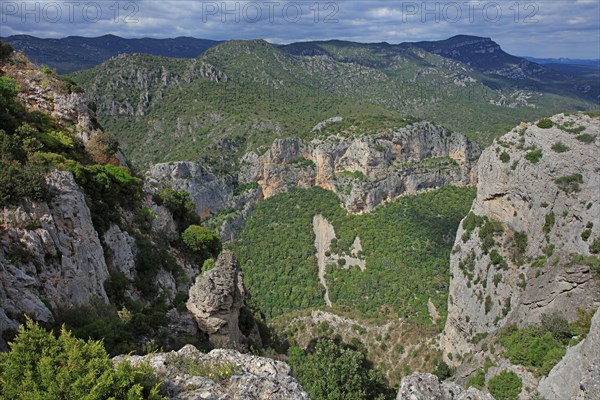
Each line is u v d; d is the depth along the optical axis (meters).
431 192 130.50
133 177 40.69
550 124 48.53
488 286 49.97
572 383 28.30
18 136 28.97
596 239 39.56
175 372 15.44
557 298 39.72
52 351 12.36
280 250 123.12
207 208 133.12
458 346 54.72
